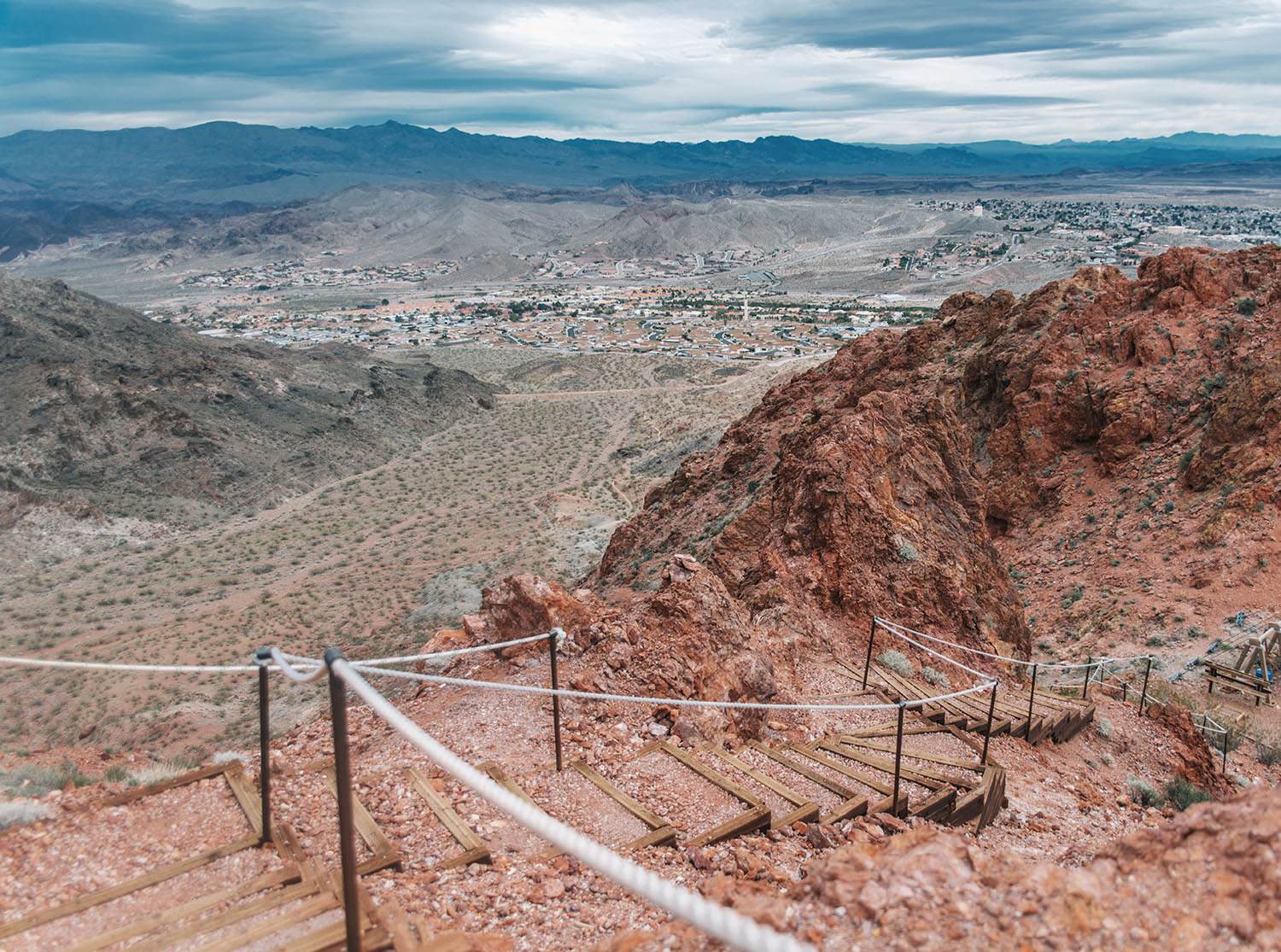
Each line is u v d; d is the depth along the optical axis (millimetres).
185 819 7352
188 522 87688
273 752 10586
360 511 91688
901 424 19797
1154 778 15344
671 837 8039
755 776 9602
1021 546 32844
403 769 8828
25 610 62875
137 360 118000
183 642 53469
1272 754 18203
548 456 114750
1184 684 21828
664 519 36406
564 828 3496
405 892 6379
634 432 126188
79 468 93250
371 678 15734
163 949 5262
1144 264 37688
